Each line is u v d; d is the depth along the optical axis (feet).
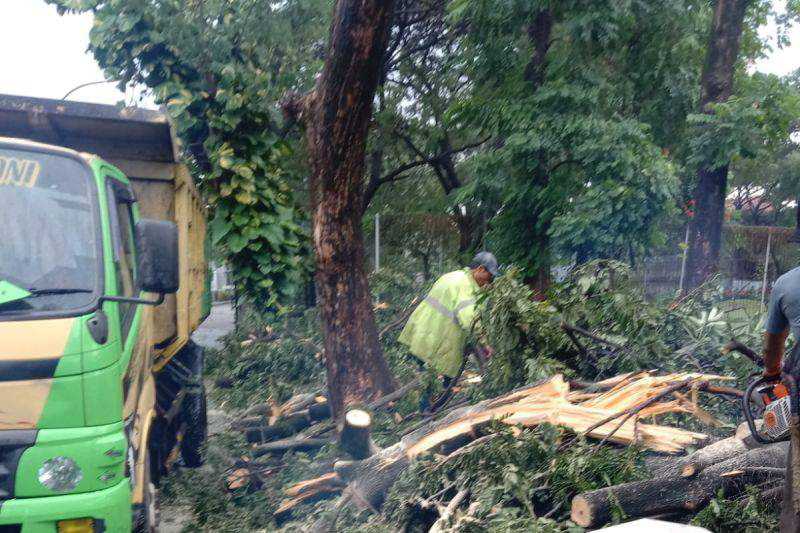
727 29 33.94
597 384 16.11
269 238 31.30
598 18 33.14
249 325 32.63
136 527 12.46
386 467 14.16
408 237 62.34
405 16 55.26
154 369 18.57
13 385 10.12
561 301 18.99
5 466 10.03
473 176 38.17
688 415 14.79
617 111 38.50
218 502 16.75
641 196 31.99
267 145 31.50
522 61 35.58
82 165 12.66
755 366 17.94
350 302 18.85
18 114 14.71
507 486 12.00
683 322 20.06
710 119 32.91
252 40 32.78
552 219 34.42
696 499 11.78
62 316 10.66
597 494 11.44
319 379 26.89
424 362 20.15
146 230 11.75
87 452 10.28
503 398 15.05
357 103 17.51
